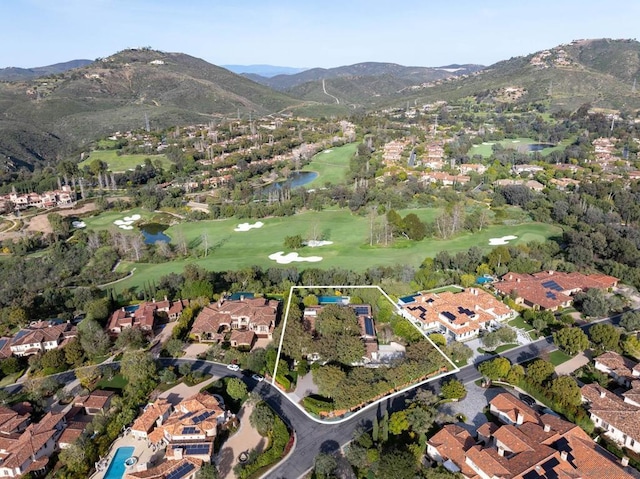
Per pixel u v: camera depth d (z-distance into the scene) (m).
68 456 68.62
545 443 66.06
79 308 118.62
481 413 77.62
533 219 180.12
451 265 134.38
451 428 71.06
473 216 170.00
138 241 160.12
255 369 89.38
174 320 113.31
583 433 68.75
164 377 87.19
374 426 69.31
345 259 144.12
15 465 67.56
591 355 93.06
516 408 74.31
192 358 96.44
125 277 140.38
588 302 106.38
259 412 74.94
